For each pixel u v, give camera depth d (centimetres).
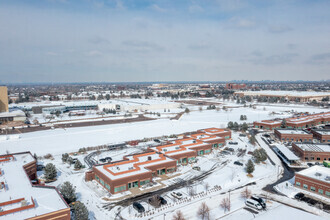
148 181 7681
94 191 7162
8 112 19100
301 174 7288
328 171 7531
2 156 8144
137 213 5953
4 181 6231
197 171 8719
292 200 6569
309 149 9962
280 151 10831
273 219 5631
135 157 8681
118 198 6725
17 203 5059
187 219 5672
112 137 13800
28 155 8588
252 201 6219
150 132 15125
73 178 8131
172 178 8106
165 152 9544
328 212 5944
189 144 10619
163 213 5953
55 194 5544
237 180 7894
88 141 12900
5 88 19150
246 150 11306
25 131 14988
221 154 10681
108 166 8019
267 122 16100
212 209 6116
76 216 5194
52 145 12050
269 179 7988
